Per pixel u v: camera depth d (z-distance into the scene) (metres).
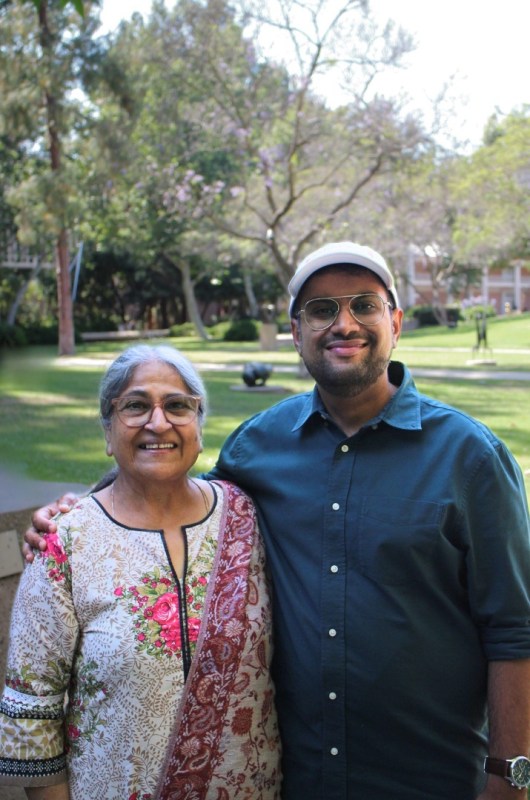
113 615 1.97
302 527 2.17
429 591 2.05
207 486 2.25
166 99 19.92
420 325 47.94
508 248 39.19
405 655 2.03
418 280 63.41
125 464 2.11
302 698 2.10
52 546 2.03
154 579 2.01
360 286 2.18
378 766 2.06
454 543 2.06
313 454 2.24
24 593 2.04
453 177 25.84
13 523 3.21
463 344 31.98
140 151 22.42
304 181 22.14
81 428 11.04
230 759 2.01
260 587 2.15
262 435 2.38
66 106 23.59
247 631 2.05
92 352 30.78
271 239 20.20
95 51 22.42
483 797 2.01
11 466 7.78
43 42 22.41
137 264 44.25
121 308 50.19
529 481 7.15
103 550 2.04
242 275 49.06
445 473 2.07
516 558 2.04
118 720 1.93
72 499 2.24
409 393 2.21
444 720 2.07
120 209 28.86
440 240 35.69
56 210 23.75
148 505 2.12
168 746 1.94
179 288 49.25
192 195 21.45
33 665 2.00
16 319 43.34
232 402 14.11
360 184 19.89
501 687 2.01
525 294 70.00
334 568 2.09
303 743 2.12
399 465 2.12
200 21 18.39
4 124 23.30
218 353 30.23
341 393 2.16
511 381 17.56
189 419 2.13
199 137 20.61
